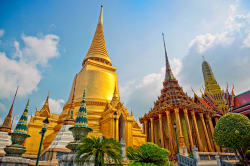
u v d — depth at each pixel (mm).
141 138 40812
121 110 36719
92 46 59000
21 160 14242
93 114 39156
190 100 51781
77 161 12461
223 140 23953
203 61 74062
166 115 48844
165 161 17500
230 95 56562
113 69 53406
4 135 24766
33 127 33844
